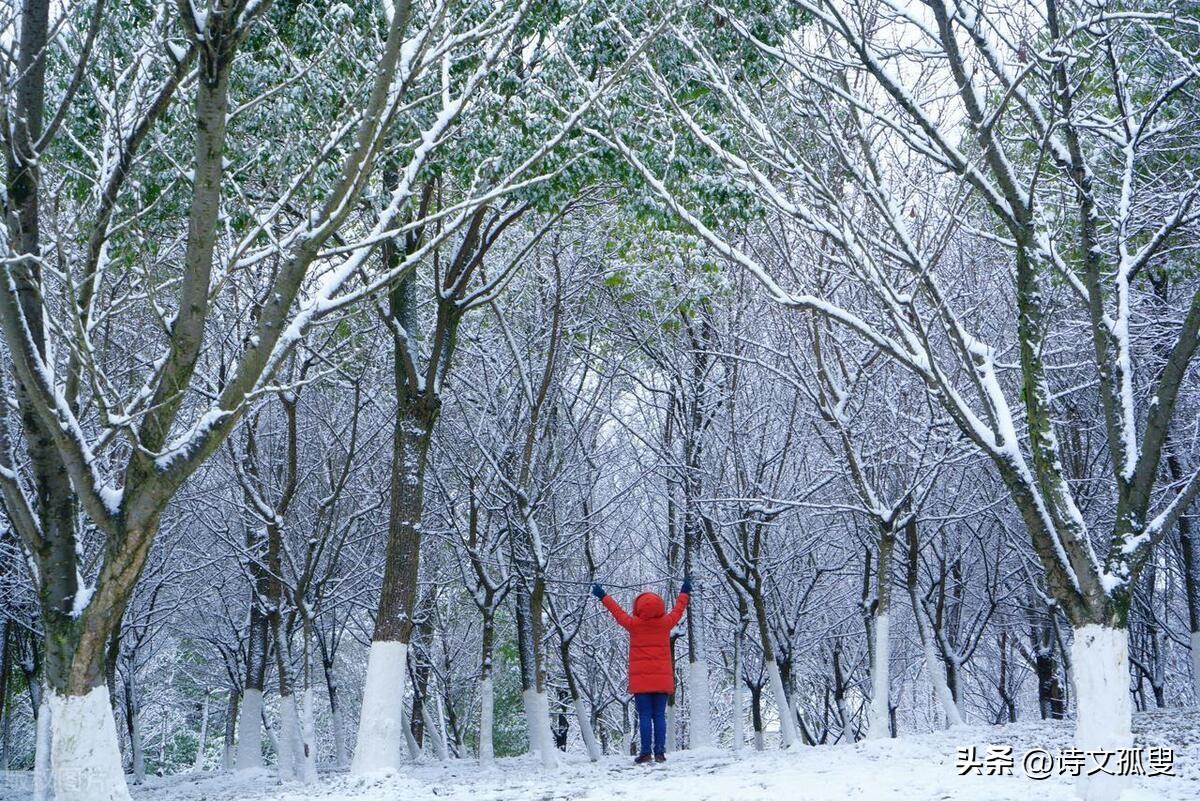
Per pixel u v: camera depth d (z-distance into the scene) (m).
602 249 14.91
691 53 10.20
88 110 9.30
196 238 6.35
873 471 13.99
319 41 9.49
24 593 16.53
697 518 15.43
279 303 6.81
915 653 25.34
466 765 15.26
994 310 15.21
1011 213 8.91
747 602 15.80
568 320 15.27
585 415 16.09
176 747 33.94
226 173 8.43
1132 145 9.55
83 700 6.70
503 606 25.84
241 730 16.80
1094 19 8.55
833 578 20.59
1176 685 26.64
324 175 9.92
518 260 12.10
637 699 12.27
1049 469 7.54
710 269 12.05
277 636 13.60
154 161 9.54
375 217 11.16
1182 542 16.66
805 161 9.08
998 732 12.50
